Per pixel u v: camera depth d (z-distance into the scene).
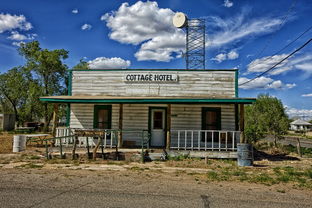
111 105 14.23
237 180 7.80
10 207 4.86
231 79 14.20
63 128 13.13
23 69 33.69
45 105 32.38
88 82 14.92
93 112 14.26
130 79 14.68
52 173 8.17
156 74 14.59
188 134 13.63
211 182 7.47
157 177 7.95
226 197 5.97
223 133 13.27
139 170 9.01
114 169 9.09
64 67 33.19
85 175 7.98
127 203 5.29
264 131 19.05
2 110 46.44
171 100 11.69
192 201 5.57
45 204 5.09
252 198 5.96
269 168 9.95
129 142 13.67
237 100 11.30
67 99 12.37
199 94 14.28
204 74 14.37
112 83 14.80
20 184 6.68
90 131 11.08
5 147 14.12
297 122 81.69
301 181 7.79
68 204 5.12
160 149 11.88
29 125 31.78
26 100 33.81
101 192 6.08
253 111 20.72
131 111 14.07
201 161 10.96
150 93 14.52
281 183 7.56
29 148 12.35
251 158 10.30
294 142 29.05
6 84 36.41
